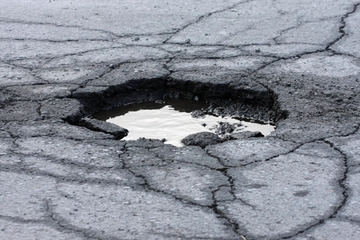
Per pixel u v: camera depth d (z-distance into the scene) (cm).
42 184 360
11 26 678
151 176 370
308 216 325
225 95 511
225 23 677
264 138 422
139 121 482
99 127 454
